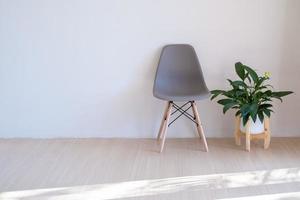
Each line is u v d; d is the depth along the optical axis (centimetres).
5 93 335
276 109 328
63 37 319
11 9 314
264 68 319
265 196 233
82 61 324
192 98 288
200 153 301
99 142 329
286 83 321
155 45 318
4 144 325
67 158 294
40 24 316
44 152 306
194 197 233
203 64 321
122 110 335
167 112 305
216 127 335
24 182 254
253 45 314
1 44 322
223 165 278
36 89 333
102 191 242
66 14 313
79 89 331
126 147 317
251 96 296
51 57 324
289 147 310
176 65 313
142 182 253
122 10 310
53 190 243
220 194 236
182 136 338
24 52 324
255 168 272
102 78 328
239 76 296
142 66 323
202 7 306
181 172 267
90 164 282
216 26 310
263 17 306
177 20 311
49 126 340
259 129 302
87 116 338
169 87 312
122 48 320
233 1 304
